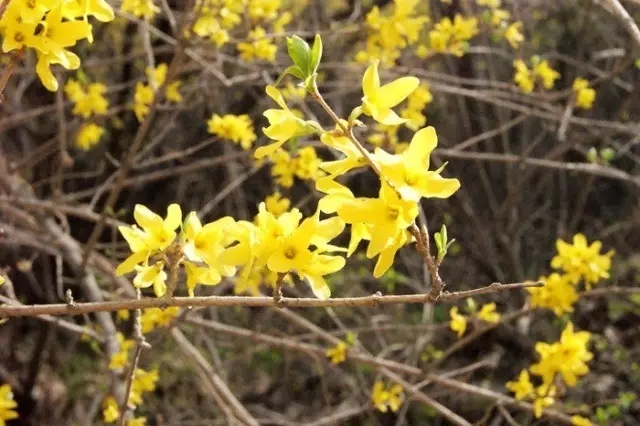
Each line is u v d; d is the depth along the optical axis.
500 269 5.31
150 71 3.30
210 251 1.42
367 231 1.34
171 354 4.36
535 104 4.06
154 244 1.44
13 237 3.76
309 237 1.32
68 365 4.82
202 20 2.97
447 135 5.46
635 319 4.96
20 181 4.06
